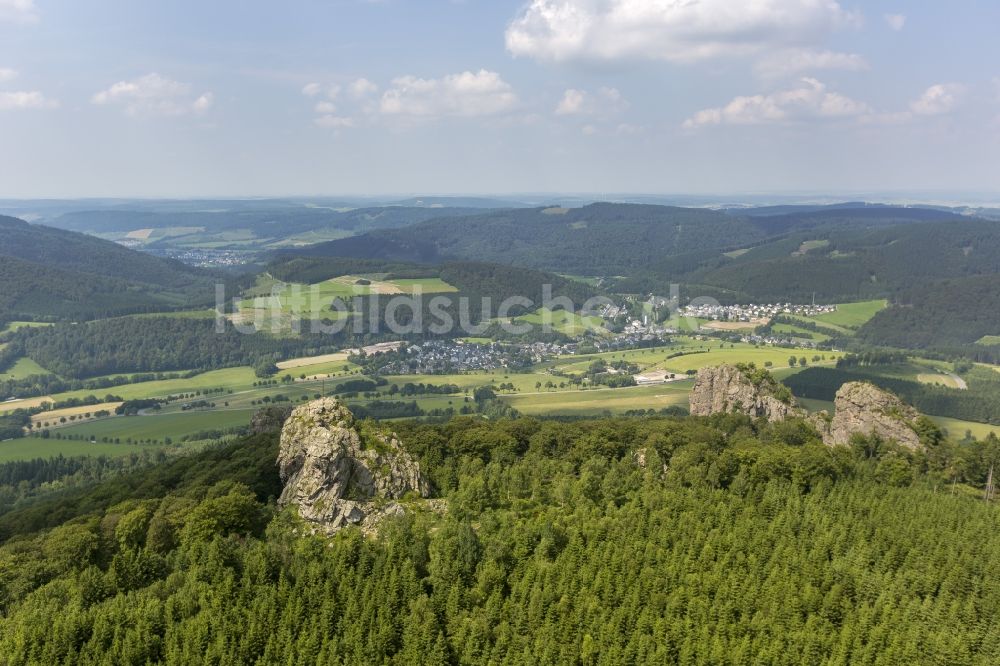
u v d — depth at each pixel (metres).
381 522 141.12
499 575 123.62
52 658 106.31
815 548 133.88
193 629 110.81
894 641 110.81
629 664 107.25
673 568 126.00
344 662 106.12
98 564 135.62
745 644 109.50
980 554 135.88
